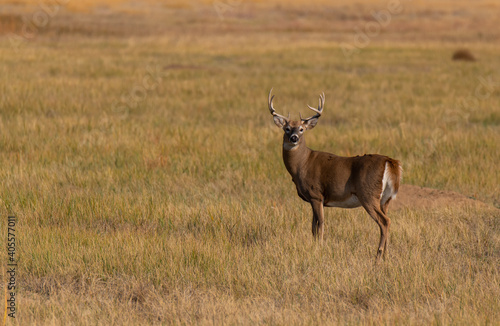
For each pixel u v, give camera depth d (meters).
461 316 21.70
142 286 25.42
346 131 60.22
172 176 43.53
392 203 37.78
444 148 51.56
